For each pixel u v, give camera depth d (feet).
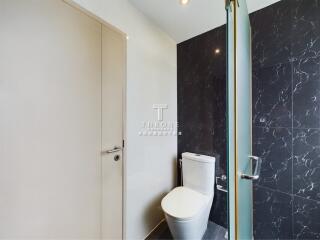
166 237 5.14
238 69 2.48
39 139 2.65
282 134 4.25
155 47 5.52
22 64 2.45
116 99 4.12
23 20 2.46
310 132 3.86
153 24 5.41
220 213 5.56
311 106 3.85
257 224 4.64
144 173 5.05
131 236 4.53
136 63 4.74
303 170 3.96
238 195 2.39
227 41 2.12
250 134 4.25
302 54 3.95
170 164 6.30
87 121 3.42
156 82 5.59
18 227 2.41
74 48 3.17
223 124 5.43
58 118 2.92
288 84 4.16
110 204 3.94
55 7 2.86
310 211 3.86
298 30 4.01
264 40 4.52
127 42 4.42
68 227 3.05
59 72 2.93
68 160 3.07
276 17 4.33
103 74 3.78
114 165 4.07
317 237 3.77
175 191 5.26
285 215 4.20
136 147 4.76
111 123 3.99
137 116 4.79
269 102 4.44
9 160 2.33
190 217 3.97
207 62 5.86
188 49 6.39
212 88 5.72
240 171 2.68
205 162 5.27
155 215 5.47
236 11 2.29
